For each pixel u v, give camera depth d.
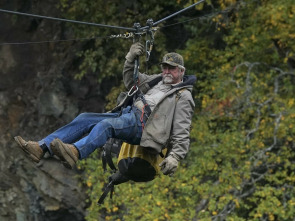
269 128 29.61
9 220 37.84
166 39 34.78
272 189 28.59
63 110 37.19
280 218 29.25
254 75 30.17
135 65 14.38
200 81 31.56
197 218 29.58
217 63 32.91
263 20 31.33
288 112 29.55
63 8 37.81
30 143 12.45
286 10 29.86
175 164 13.12
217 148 29.55
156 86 14.20
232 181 28.56
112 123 12.91
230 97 30.22
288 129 29.83
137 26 15.27
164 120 13.35
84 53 34.44
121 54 33.53
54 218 36.84
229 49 31.83
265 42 31.45
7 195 37.84
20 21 39.44
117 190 29.28
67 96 37.44
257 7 31.38
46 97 37.50
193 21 34.09
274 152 32.06
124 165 14.26
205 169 29.11
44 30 38.84
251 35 31.69
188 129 13.49
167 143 13.74
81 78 36.94
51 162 36.62
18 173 37.69
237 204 28.41
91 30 34.78
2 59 39.38
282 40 30.47
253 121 30.16
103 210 34.19
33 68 38.94
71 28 38.12
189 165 31.38
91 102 37.12
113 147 14.79
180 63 14.00
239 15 31.88
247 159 30.05
